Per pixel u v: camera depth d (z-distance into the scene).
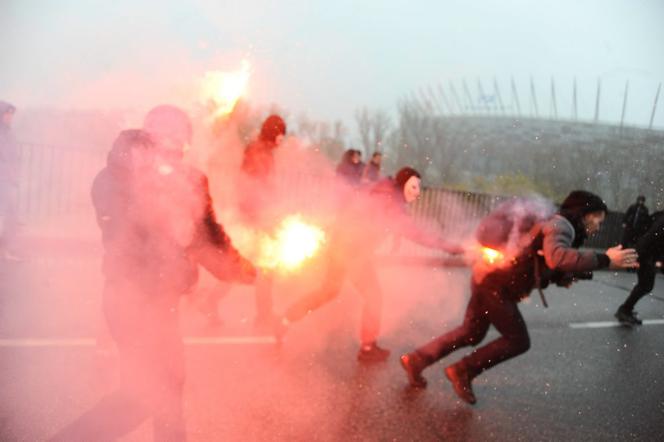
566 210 3.45
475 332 3.69
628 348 5.71
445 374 3.74
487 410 3.62
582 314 7.15
